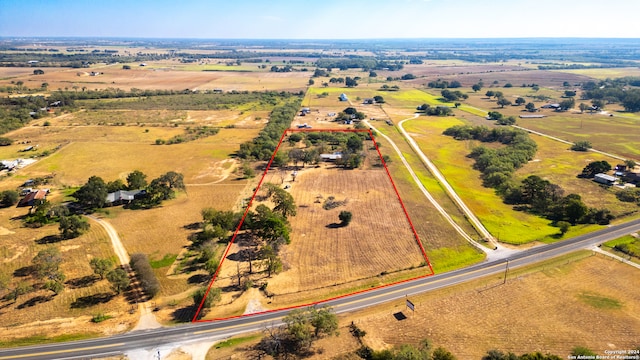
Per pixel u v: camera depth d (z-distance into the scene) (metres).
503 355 59.31
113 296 75.81
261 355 61.12
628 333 65.62
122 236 97.50
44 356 61.47
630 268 85.06
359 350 61.75
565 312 71.00
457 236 99.75
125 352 62.22
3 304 73.19
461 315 70.31
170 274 82.62
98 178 119.06
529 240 97.88
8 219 105.25
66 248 91.69
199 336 65.50
